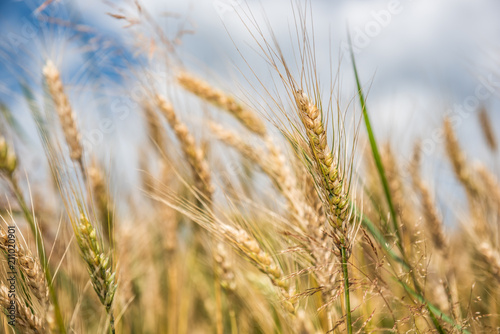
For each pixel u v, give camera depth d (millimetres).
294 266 475
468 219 562
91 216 451
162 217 623
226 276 522
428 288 494
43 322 428
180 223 629
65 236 482
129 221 600
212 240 527
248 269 537
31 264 428
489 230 539
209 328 635
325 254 451
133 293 590
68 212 438
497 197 572
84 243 437
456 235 581
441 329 431
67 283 483
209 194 518
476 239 542
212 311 623
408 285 453
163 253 664
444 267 519
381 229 485
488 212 557
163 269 665
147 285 626
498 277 500
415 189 546
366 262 476
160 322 623
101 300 442
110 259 450
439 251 523
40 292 430
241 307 548
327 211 423
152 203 630
